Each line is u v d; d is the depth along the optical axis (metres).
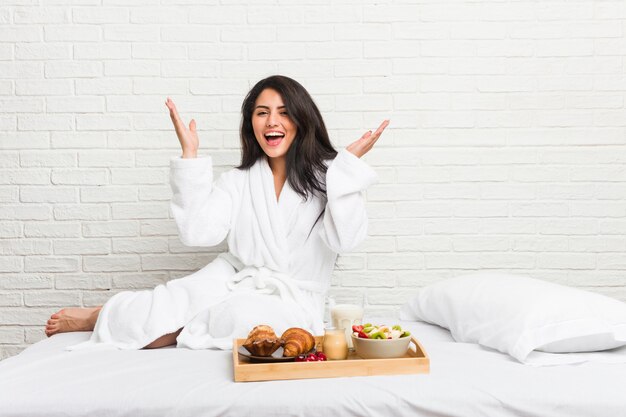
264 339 1.42
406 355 1.52
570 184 2.48
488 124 2.48
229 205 1.91
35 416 1.21
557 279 2.49
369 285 2.51
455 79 2.47
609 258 2.49
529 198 2.49
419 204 2.50
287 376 1.35
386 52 2.47
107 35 2.46
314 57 2.47
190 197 1.80
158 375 1.38
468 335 1.68
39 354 1.59
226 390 1.28
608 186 2.48
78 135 2.48
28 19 2.46
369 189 2.50
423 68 2.47
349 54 2.47
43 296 2.50
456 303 1.79
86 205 2.49
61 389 1.28
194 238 1.83
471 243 2.50
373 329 1.50
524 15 2.46
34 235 2.49
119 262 2.51
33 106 2.47
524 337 1.47
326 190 1.85
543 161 2.48
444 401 1.24
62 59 2.46
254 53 2.47
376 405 1.24
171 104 1.79
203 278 1.86
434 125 2.48
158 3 2.46
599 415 1.23
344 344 1.47
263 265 1.88
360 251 2.50
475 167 2.49
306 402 1.24
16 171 2.48
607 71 2.47
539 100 2.47
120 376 1.37
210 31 2.46
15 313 2.49
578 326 1.46
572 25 2.46
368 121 2.48
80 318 1.96
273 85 1.96
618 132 2.48
